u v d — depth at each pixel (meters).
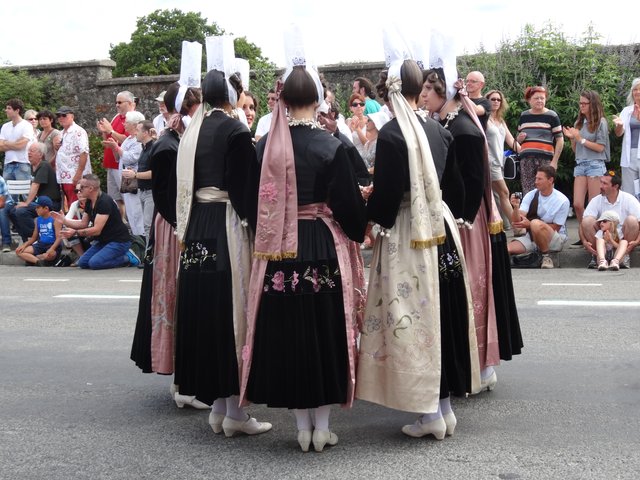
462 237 5.42
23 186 13.70
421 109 5.02
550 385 5.82
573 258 10.77
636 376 5.94
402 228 4.72
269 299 4.62
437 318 4.69
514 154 11.51
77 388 6.17
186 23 45.88
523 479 4.29
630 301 8.27
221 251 4.88
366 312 4.80
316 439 4.76
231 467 4.59
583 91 11.69
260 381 4.65
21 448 4.99
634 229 10.38
